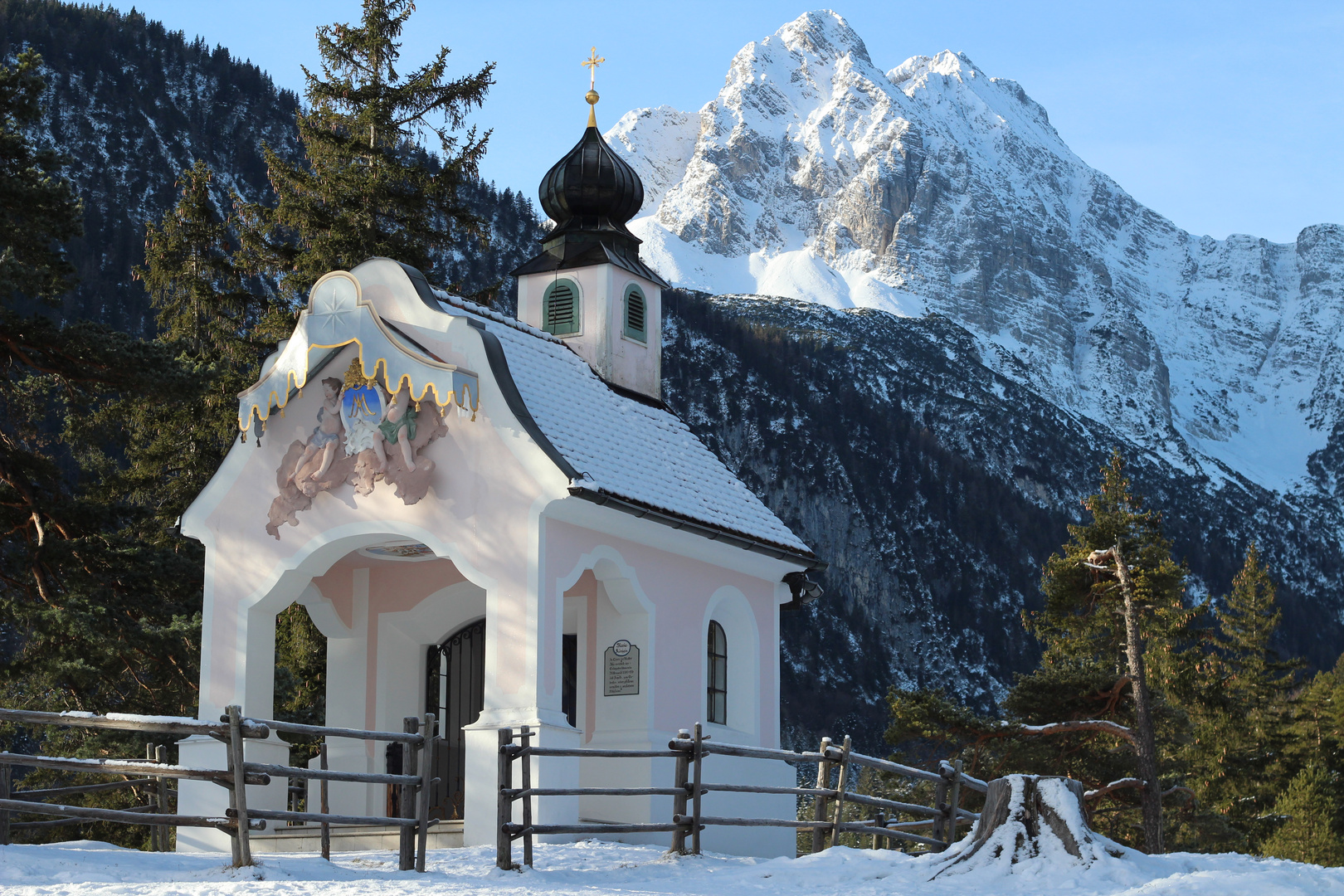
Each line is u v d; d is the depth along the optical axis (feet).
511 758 49.62
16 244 88.89
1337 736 229.86
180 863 48.83
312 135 128.47
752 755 55.93
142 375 89.51
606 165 95.86
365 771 78.89
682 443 86.84
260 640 72.95
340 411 71.26
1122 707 128.06
